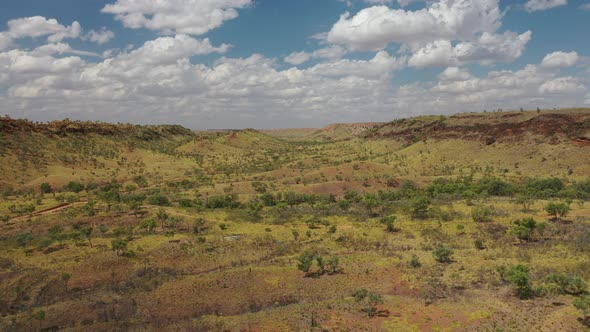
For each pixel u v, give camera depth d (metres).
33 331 41.25
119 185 141.88
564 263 49.91
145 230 75.88
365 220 83.06
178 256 61.41
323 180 148.50
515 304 39.12
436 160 176.62
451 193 110.62
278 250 63.25
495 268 49.38
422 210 84.56
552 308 37.59
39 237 71.81
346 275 51.31
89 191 126.94
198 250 63.31
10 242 69.06
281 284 50.06
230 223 81.62
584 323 34.12
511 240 62.34
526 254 54.16
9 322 42.88
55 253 63.12
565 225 68.00
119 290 51.44
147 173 177.88
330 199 115.56
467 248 60.16
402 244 64.00
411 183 133.00
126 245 64.19
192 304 45.91
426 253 58.50
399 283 47.31
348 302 42.34
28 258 61.22
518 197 95.50
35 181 138.00
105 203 100.62
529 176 135.38
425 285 45.78
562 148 147.00
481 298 41.09
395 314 38.72
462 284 45.50
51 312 44.75
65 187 133.88
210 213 91.81
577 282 40.66
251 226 79.25
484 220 75.25
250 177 166.12
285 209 98.56
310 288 48.28
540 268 48.47
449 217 78.12
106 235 72.81
